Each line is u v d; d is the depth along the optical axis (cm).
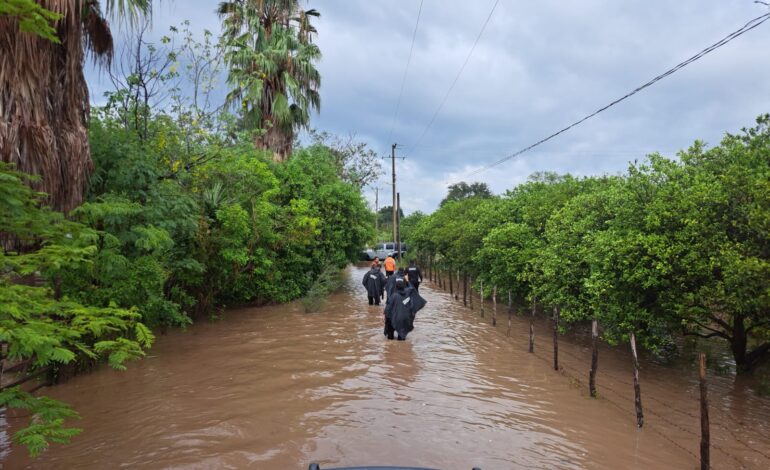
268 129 2153
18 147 579
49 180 609
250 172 1428
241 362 916
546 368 909
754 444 585
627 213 852
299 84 2294
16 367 670
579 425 633
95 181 859
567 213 1084
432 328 1306
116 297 816
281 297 1677
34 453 352
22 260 372
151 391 741
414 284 1766
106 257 721
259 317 1430
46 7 626
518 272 1327
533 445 568
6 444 553
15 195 378
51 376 772
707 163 847
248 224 1434
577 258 981
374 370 873
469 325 1357
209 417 636
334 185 1980
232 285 1471
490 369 897
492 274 1477
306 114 2300
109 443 554
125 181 876
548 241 1249
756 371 869
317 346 1058
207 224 1262
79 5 705
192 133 1287
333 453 534
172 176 1130
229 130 1434
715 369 909
